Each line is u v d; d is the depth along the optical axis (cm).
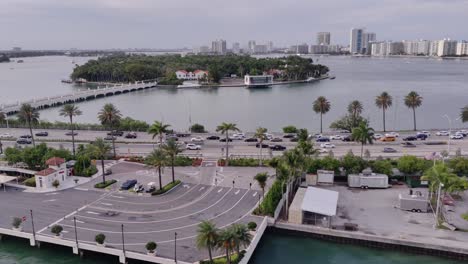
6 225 7650
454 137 13925
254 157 11981
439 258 6900
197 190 9488
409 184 9625
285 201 8762
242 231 5869
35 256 7100
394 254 7088
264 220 7744
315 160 10162
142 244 6888
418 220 7850
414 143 13288
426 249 6944
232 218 7925
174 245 6838
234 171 10844
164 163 9275
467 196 8912
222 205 8581
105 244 6869
